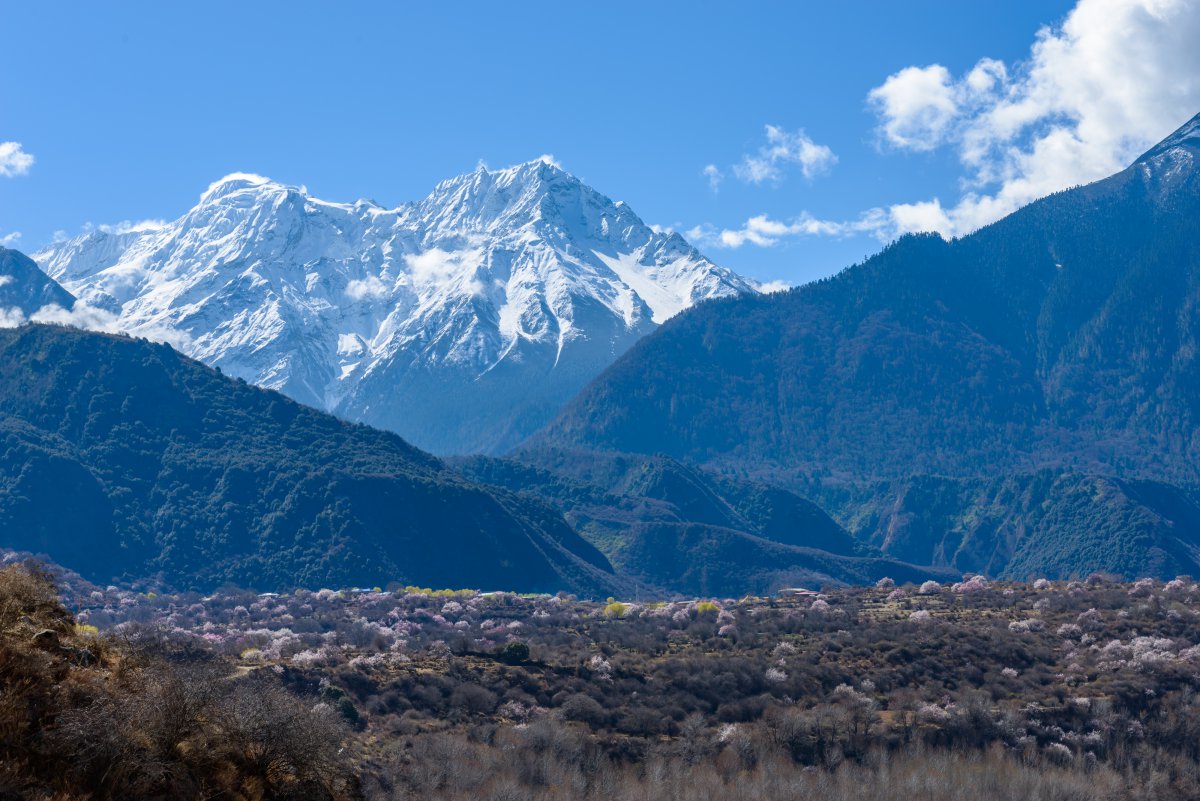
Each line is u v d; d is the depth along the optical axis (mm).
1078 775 121500
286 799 44594
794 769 122188
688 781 113938
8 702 38219
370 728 116625
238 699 46156
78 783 38438
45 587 44562
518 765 111375
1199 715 139875
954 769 120250
